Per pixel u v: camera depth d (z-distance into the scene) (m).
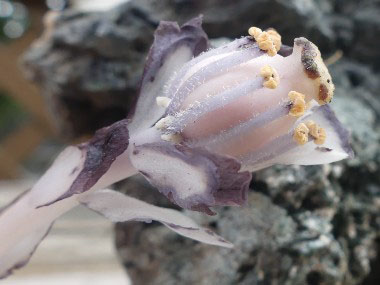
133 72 0.08
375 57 0.08
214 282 0.06
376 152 0.07
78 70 0.08
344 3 0.09
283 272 0.06
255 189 0.06
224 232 0.06
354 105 0.08
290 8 0.07
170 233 0.07
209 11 0.08
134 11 0.08
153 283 0.07
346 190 0.07
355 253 0.07
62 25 0.08
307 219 0.06
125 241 0.07
